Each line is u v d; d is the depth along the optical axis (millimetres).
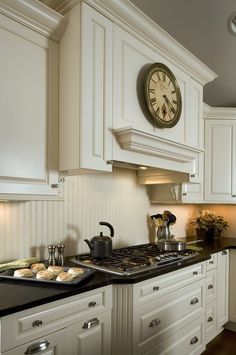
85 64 1658
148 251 2422
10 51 1494
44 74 1663
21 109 1537
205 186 3248
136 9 1851
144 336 1743
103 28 1779
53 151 1697
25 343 1208
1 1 1423
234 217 3658
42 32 1651
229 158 3314
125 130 1769
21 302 1199
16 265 1697
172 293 1998
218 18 2096
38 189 1610
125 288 1657
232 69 2834
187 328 2174
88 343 1480
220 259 2842
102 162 1744
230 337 2811
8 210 1803
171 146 2191
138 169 2752
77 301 1426
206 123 3299
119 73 1889
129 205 2705
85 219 2285
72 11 1694
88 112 1671
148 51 2135
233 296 2980
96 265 1866
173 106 2299
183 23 2168
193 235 3678
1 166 1444
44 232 1998
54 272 1591
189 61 2475
